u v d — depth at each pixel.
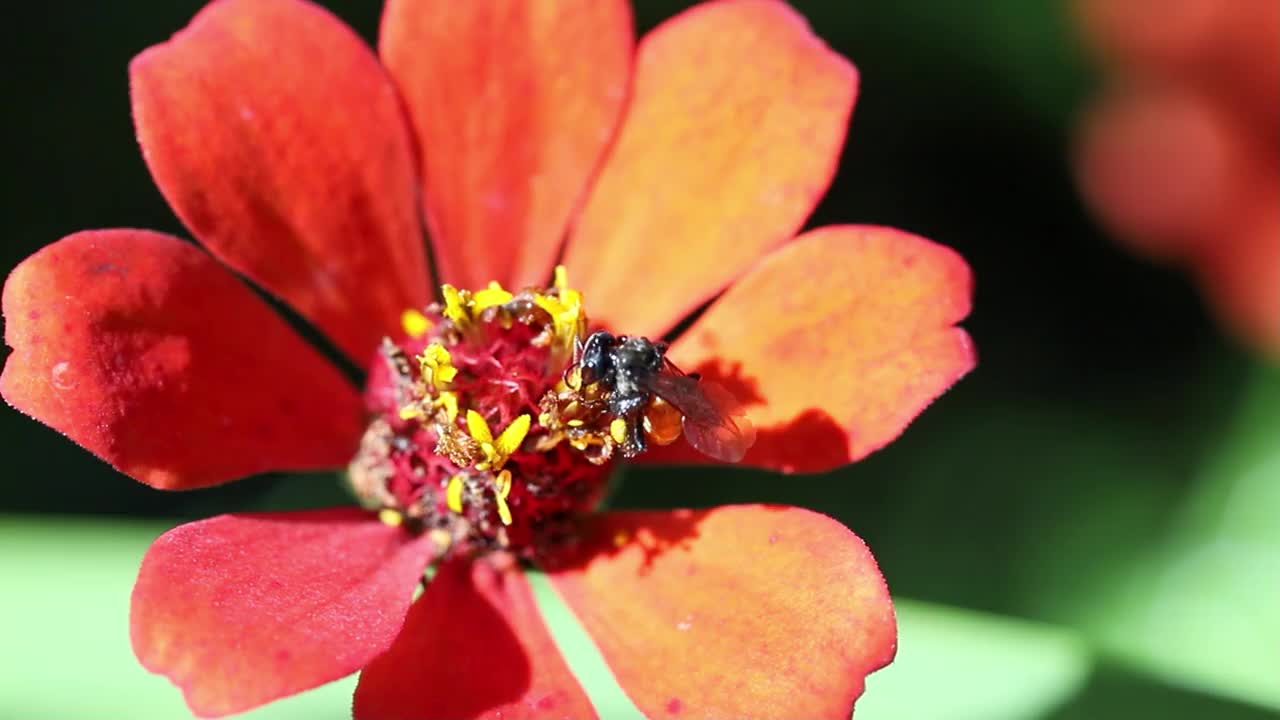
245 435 0.11
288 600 0.11
